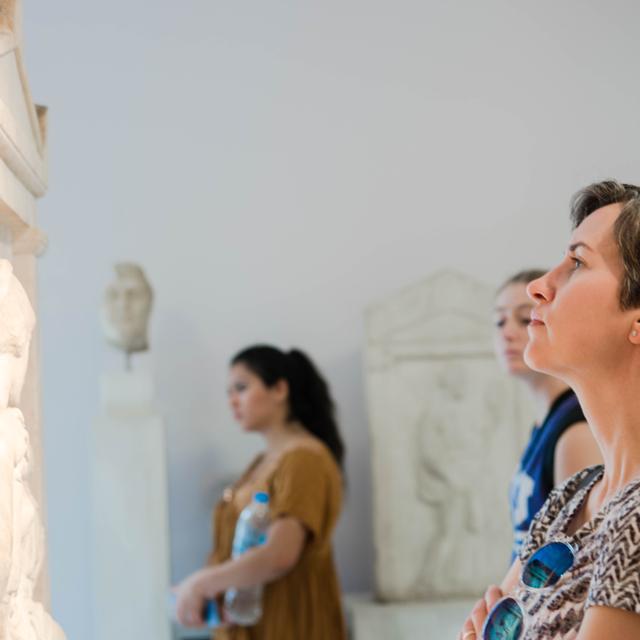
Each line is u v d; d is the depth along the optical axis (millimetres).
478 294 4340
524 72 4766
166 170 4629
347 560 4621
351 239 4676
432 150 4719
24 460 1265
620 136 4785
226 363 4617
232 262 4637
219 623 3314
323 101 4699
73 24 4629
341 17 4719
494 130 4742
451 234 4707
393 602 4246
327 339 4652
